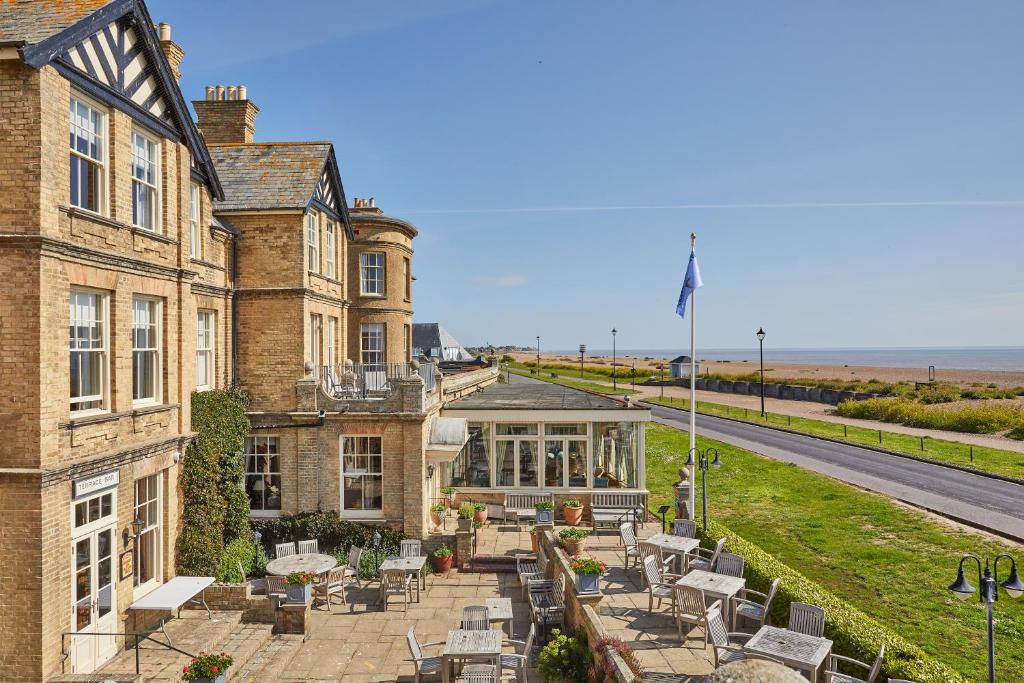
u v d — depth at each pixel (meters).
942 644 12.06
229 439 16.28
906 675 9.05
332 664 12.06
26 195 9.84
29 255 9.82
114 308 11.78
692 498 19.47
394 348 27.55
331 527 18.00
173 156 13.98
